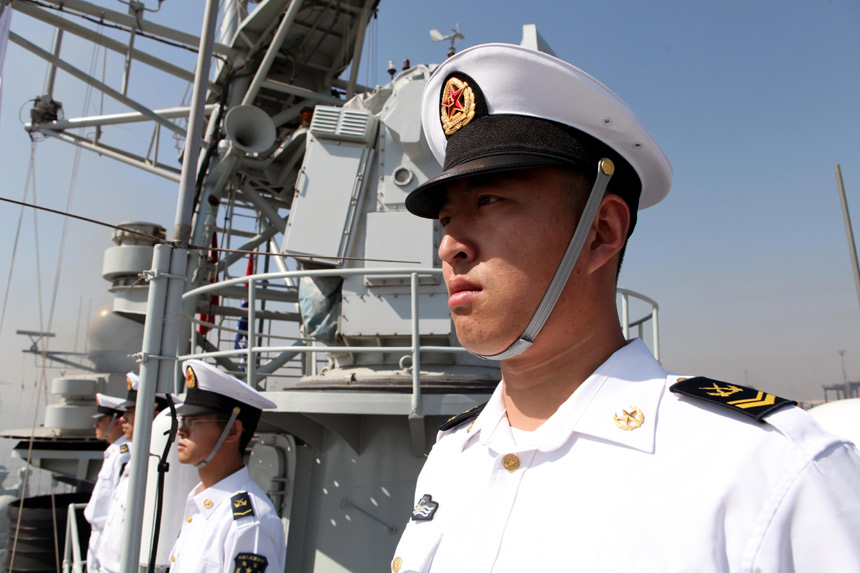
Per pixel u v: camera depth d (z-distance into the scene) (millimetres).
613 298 1232
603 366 1130
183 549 3424
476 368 5297
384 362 5312
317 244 5551
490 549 1048
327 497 5047
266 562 3258
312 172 5805
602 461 1001
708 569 819
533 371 1191
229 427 3691
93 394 10078
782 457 857
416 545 1244
